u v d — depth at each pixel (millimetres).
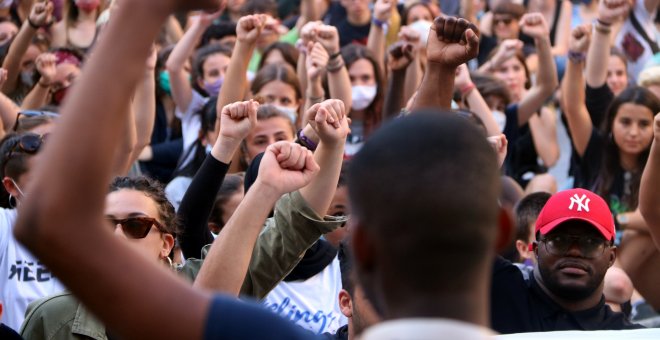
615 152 5965
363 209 1181
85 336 3088
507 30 8227
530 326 3418
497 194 1183
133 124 4629
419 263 1150
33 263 4070
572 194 3508
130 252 1230
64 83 6387
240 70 5262
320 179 2848
